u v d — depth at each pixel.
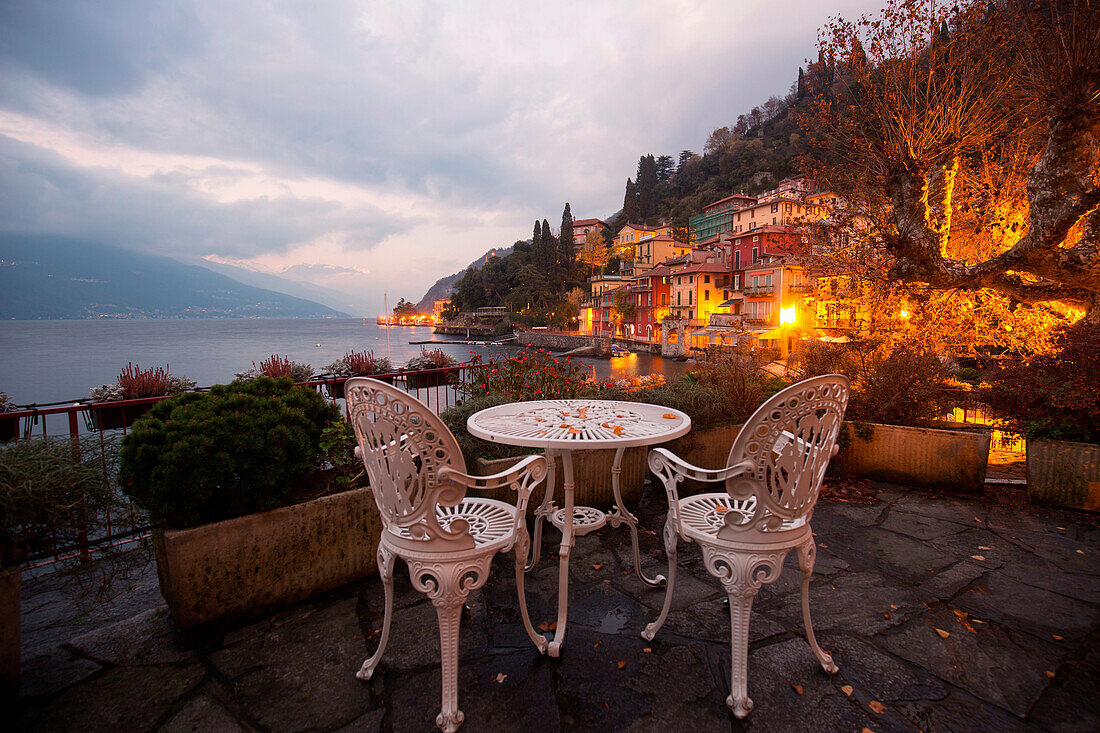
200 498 2.24
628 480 3.98
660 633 2.38
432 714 1.86
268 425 2.49
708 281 49.66
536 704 1.91
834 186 9.02
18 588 1.90
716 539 1.94
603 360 52.19
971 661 2.17
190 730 1.77
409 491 1.76
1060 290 7.09
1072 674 2.09
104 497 2.20
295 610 2.54
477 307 116.56
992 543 3.41
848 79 8.45
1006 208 8.73
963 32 7.09
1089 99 5.84
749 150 89.38
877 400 5.14
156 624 2.40
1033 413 4.33
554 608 2.60
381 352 53.72
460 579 1.80
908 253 7.80
